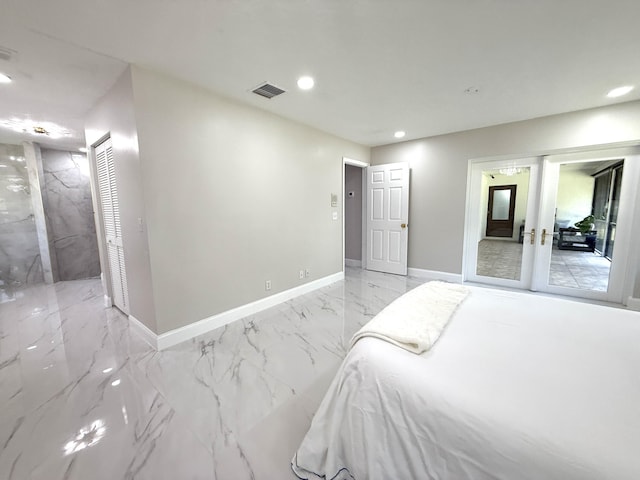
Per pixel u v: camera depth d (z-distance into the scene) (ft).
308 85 8.19
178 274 8.07
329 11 5.15
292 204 11.53
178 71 7.30
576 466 2.41
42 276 15.28
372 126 12.19
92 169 10.27
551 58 6.84
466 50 6.50
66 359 7.34
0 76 7.30
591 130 10.30
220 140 8.81
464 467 2.89
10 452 4.60
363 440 3.60
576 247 11.65
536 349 4.18
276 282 11.13
